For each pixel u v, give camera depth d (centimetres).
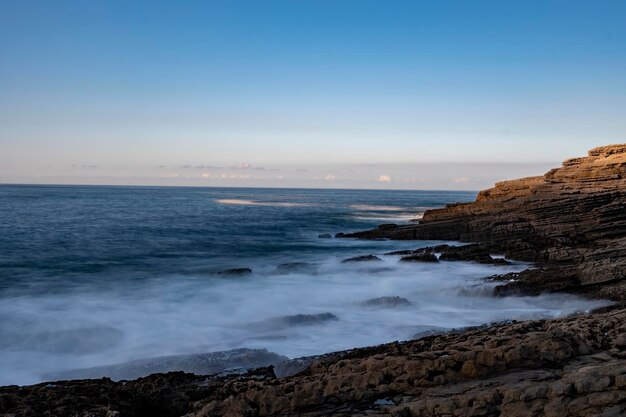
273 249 4675
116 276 3219
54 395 1159
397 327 2047
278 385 1117
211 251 4497
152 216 8156
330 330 2025
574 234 3741
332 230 6662
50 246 4481
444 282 2870
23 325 2098
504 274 2792
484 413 916
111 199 14488
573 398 901
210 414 1003
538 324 1437
